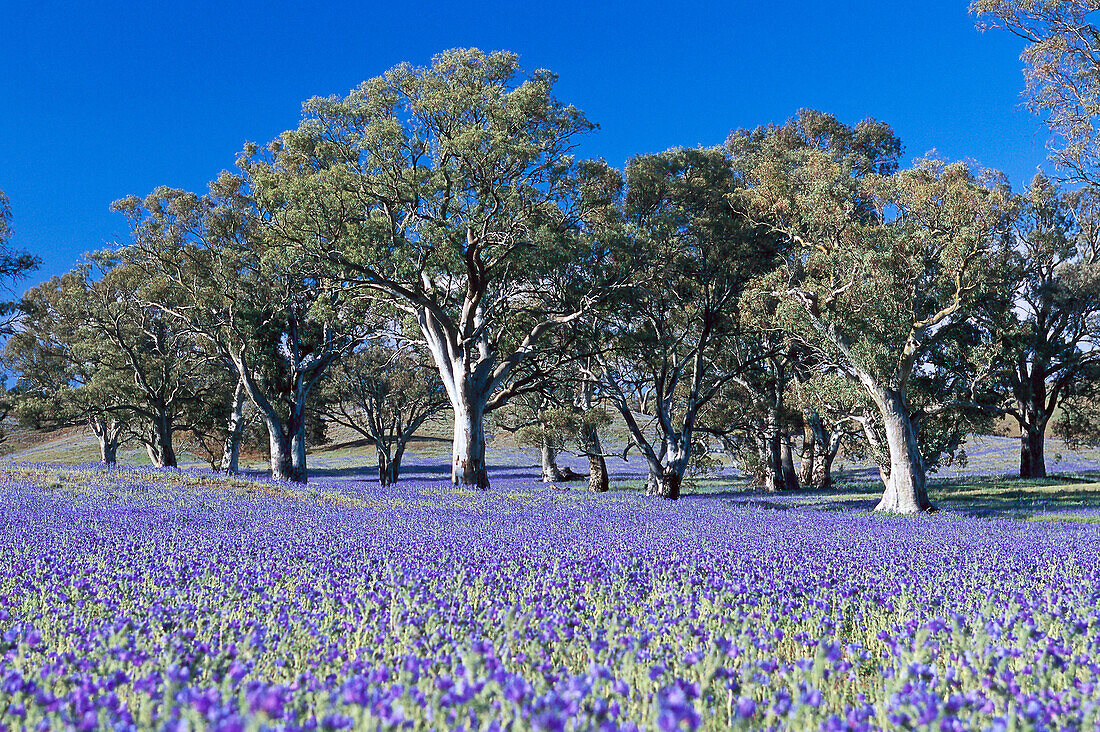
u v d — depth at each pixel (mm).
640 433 33938
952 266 22266
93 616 5660
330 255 26234
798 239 25578
